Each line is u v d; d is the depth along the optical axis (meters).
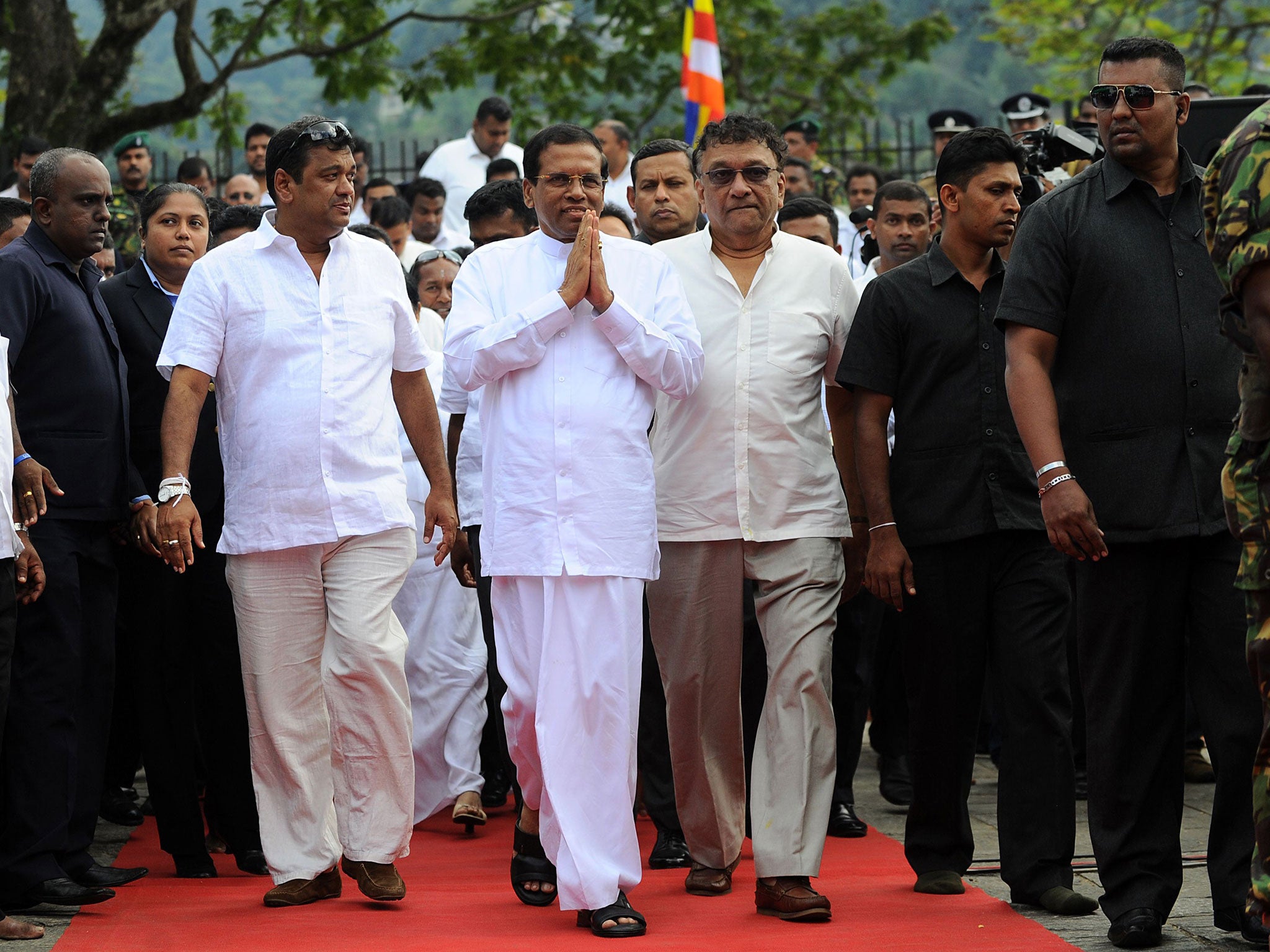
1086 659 5.70
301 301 6.32
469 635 8.27
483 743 8.81
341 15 21.97
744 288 6.36
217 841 7.63
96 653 6.55
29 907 6.12
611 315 5.76
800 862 5.86
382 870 6.21
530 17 23.19
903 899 6.18
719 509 6.15
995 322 5.80
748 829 7.61
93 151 18.08
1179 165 5.69
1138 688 5.60
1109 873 5.55
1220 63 23.89
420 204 12.62
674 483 6.22
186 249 7.20
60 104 17.58
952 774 6.31
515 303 6.07
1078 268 5.65
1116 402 5.60
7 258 6.42
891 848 7.48
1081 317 5.68
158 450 7.13
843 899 6.22
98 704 6.57
